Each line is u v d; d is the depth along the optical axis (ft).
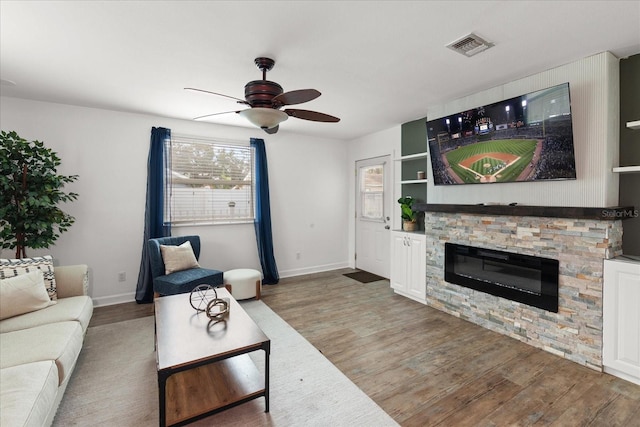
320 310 11.87
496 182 10.00
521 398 6.61
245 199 15.49
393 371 7.66
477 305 10.43
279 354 8.50
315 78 9.25
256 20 6.26
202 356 5.56
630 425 5.83
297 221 17.30
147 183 12.97
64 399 6.56
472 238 10.53
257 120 7.89
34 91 10.32
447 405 6.40
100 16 6.11
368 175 17.56
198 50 7.51
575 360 8.02
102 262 12.46
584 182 8.11
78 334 7.08
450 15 6.10
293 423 5.92
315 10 5.93
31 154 9.93
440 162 11.53
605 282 7.45
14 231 9.85
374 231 17.37
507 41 7.12
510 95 9.59
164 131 13.24
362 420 5.99
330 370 7.71
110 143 12.46
